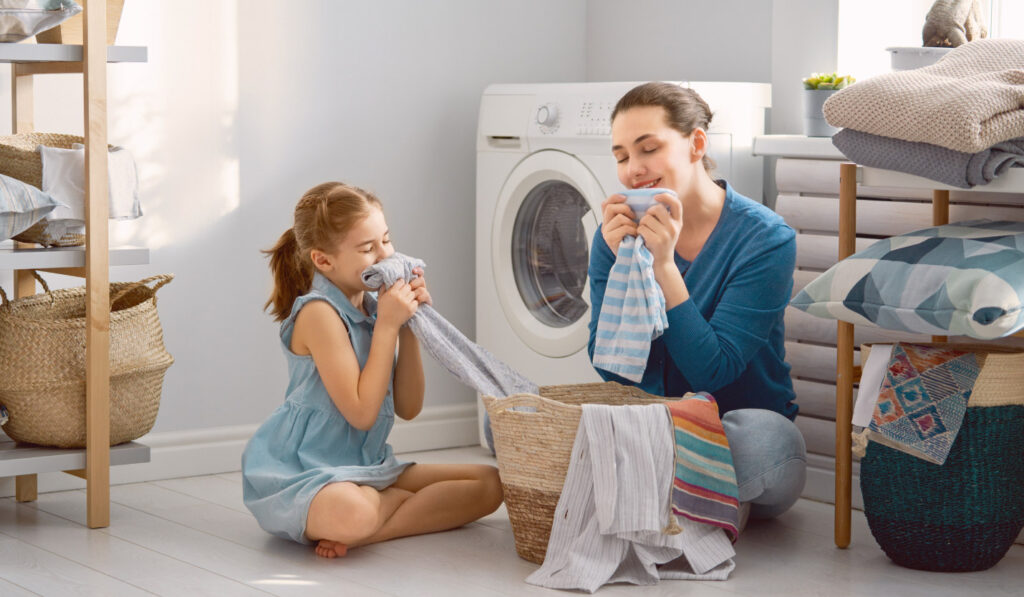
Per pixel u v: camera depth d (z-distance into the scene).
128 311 2.35
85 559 2.08
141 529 2.29
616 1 3.31
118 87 2.65
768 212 2.24
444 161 3.15
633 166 2.14
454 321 3.19
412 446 3.09
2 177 2.12
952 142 1.85
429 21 3.10
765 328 2.17
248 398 2.87
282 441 2.23
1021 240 1.90
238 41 2.81
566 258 2.90
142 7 2.67
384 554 2.12
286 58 2.88
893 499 2.01
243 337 2.86
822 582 1.95
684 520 1.96
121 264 2.30
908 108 1.91
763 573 2.01
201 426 2.80
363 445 2.25
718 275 2.21
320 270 2.24
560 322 2.92
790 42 2.79
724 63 3.03
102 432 2.28
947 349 2.02
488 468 2.33
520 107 2.90
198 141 2.77
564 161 2.80
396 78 3.05
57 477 2.59
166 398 2.75
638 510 1.90
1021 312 1.80
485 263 3.04
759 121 2.77
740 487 2.13
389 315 2.16
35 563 2.05
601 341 2.10
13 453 2.27
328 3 2.93
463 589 1.91
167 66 2.71
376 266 2.15
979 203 2.33
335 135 2.96
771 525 2.33
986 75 1.94
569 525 1.95
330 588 1.92
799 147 2.60
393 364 2.31
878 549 2.17
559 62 3.36
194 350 2.79
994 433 1.95
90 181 2.21
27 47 2.17
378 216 2.20
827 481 2.55
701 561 1.96
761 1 2.93
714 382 2.13
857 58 2.73
